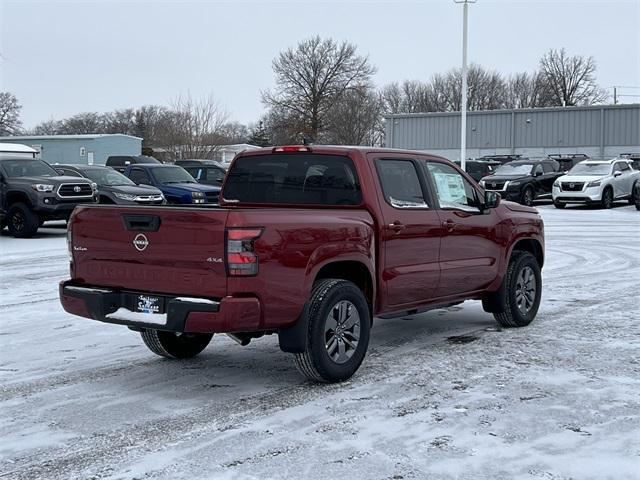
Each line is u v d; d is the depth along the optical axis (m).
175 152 58.00
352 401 5.95
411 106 98.56
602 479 4.46
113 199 20.17
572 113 49.69
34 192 18.64
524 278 8.74
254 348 7.88
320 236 6.12
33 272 13.23
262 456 4.82
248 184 7.40
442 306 7.86
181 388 6.39
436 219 7.39
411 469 4.61
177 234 5.79
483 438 5.12
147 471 4.60
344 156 6.89
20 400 6.06
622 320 9.09
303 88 74.06
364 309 6.54
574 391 6.16
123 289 6.18
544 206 31.86
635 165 37.34
